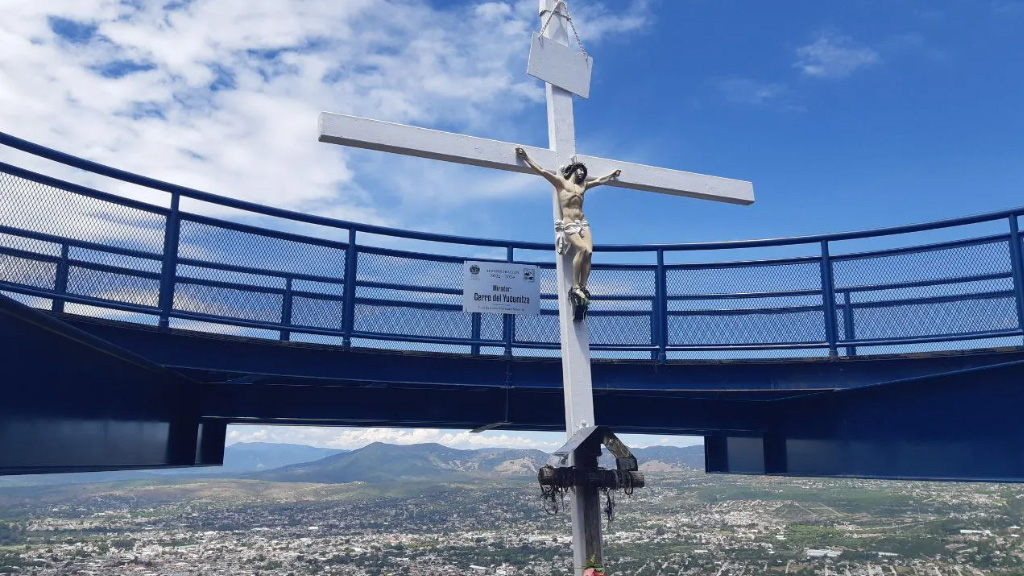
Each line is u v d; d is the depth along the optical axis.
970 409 10.07
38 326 7.30
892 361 11.55
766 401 13.76
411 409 12.97
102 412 8.79
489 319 12.30
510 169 8.30
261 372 11.00
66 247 9.29
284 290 11.11
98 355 8.66
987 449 9.79
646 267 12.93
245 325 10.66
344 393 12.70
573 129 8.68
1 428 6.79
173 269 10.20
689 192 9.23
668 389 12.51
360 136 7.63
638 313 12.73
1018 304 10.23
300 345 11.17
